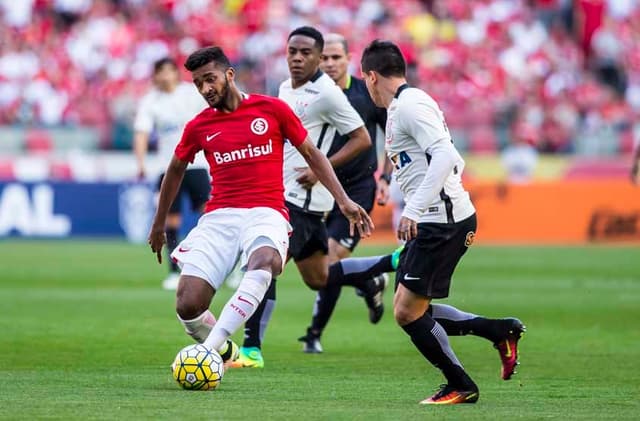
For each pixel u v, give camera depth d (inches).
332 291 1483.8
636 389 1189.1
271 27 4849.9
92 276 2536.9
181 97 2234.3
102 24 4773.6
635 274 2659.9
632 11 5462.6
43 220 3676.2
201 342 1181.1
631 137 4133.9
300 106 1457.9
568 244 3582.7
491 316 1907.0
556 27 5315.0
